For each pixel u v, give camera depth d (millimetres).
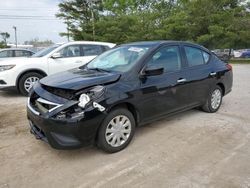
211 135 4234
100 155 3553
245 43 23312
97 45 8242
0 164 3318
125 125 3684
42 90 3516
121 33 29188
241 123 4816
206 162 3363
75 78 3588
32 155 3557
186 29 24203
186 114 5324
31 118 3547
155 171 3154
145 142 3957
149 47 4207
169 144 3893
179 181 2947
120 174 3096
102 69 4105
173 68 4367
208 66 5117
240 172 3129
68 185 2889
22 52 11766
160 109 4129
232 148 3770
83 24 33125
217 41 22719
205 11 23375
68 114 3152
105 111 3334
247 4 23359
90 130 3258
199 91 4895
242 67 16547
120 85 3533
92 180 2977
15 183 2920
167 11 31141
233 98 6895
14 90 7246
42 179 3000
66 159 3449
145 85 3801
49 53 7410
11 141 4016
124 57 4195
